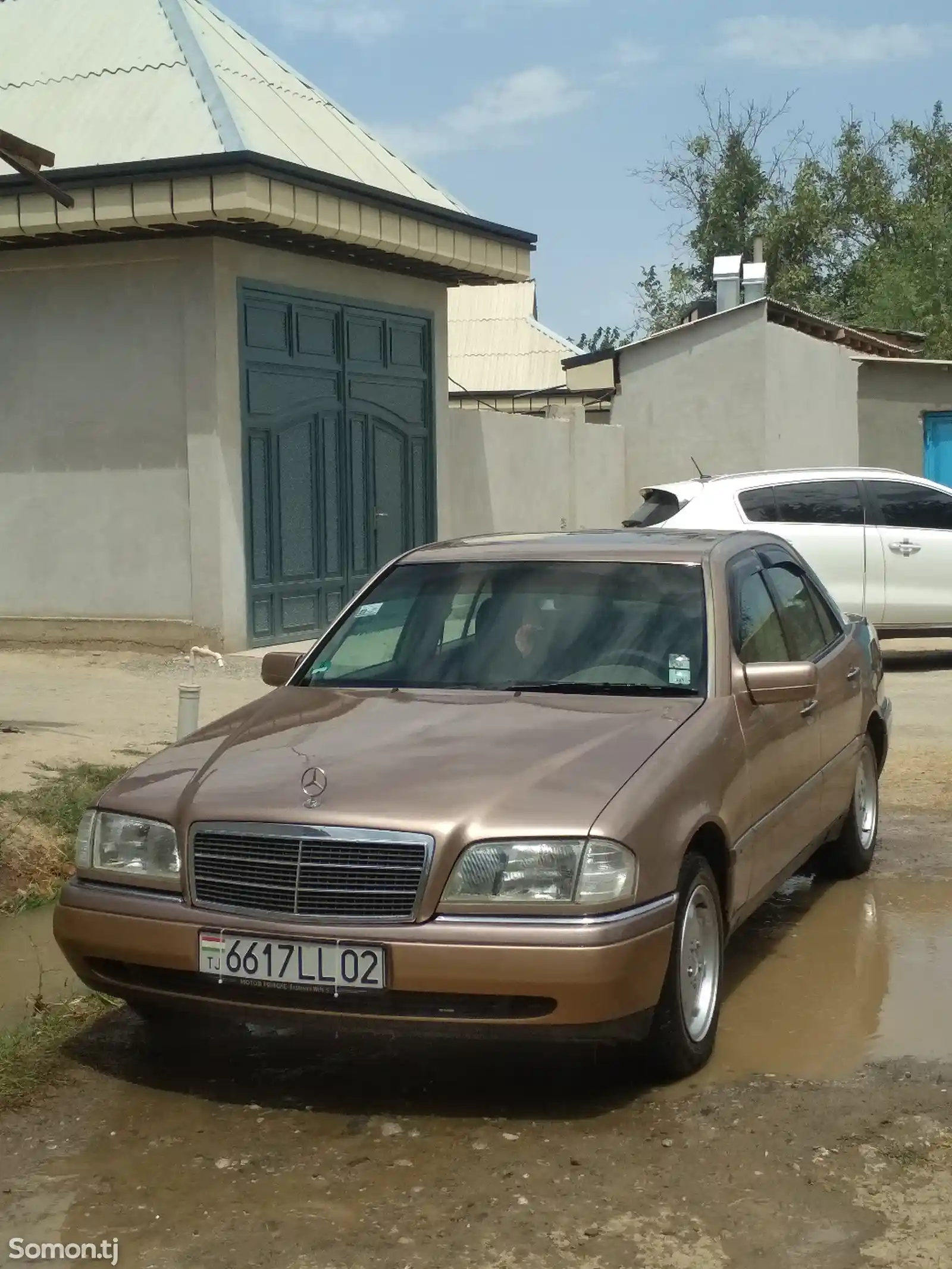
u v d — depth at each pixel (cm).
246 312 1374
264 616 1416
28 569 1424
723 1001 555
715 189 4459
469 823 437
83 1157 429
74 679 1241
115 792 489
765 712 559
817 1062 493
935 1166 414
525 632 571
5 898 694
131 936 460
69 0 1567
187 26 1492
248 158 1218
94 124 1375
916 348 3212
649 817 449
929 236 3912
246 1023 456
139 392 1369
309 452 1477
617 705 524
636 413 2252
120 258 1355
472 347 3138
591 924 428
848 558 1369
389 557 1617
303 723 527
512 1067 489
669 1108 455
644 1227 382
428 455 1689
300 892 441
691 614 561
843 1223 383
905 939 633
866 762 735
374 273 1570
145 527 1377
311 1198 402
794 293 4381
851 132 4581
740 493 1366
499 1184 407
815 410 2336
